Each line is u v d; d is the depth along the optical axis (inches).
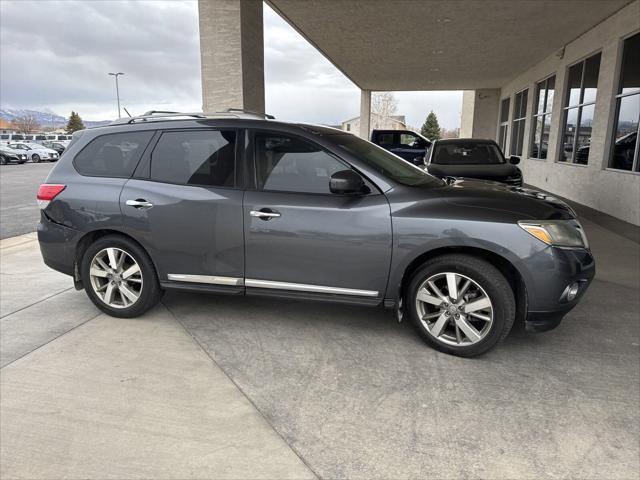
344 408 109.6
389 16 424.8
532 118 656.4
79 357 134.3
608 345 141.1
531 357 133.6
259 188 143.3
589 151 427.8
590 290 190.9
